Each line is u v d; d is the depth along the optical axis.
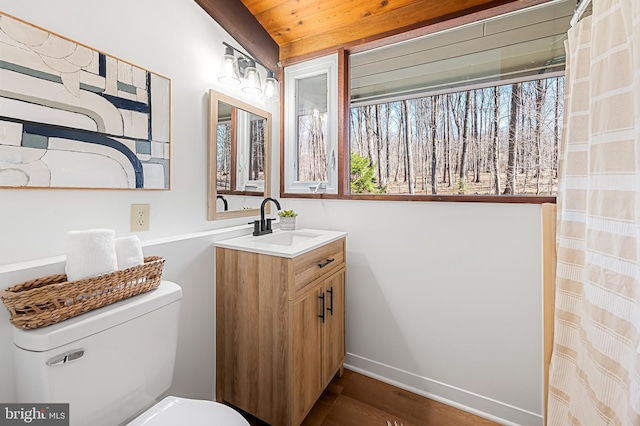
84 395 0.82
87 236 0.91
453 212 1.59
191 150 1.49
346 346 1.93
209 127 1.57
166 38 1.36
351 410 1.57
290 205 2.11
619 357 0.75
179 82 1.42
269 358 1.36
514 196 1.46
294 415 1.33
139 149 1.25
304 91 2.09
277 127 2.12
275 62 2.06
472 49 1.65
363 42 1.81
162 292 1.05
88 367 0.83
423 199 1.66
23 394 0.80
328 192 1.98
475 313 1.55
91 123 1.09
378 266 1.81
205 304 1.49
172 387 1.34
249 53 1.84
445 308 1.63
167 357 1.06
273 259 1.33
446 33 1.69
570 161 1.02
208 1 1.55
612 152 0.80
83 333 0.81
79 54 1.05
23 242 0.95
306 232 1.84
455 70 1.71
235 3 1.72
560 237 1.06
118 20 1.18
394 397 1.67
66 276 0.94
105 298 0.91
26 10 0.93
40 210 0.99
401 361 1.76
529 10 1.48
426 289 1.67
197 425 0.86
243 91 1.80
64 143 1.02
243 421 0.91
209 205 1.59
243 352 1.45
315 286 1.48
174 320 1.08
